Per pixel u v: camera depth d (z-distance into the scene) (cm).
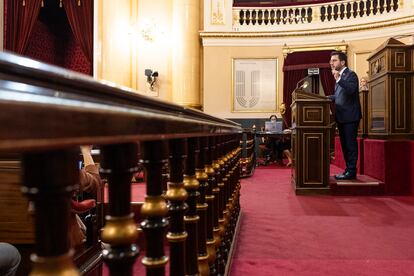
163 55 1228
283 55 1209
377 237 370
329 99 594
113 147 82
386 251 328
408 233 383
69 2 1169
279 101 1211
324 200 559
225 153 294
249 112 1218
